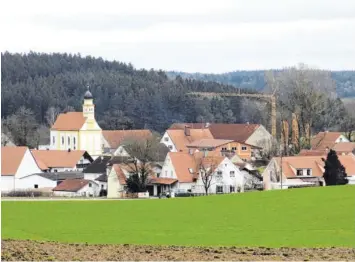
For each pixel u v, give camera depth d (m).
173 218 112.19
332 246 78.00
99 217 114.31
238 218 110.44
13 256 57.69
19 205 131.38
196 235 92.94
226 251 64.50
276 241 85.62
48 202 137.12
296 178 183.38
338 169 171.62
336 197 126.50
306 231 96.56
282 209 117.19
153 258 58.62
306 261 57.69
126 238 89.50
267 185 186.50
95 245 68.69
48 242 71.06
